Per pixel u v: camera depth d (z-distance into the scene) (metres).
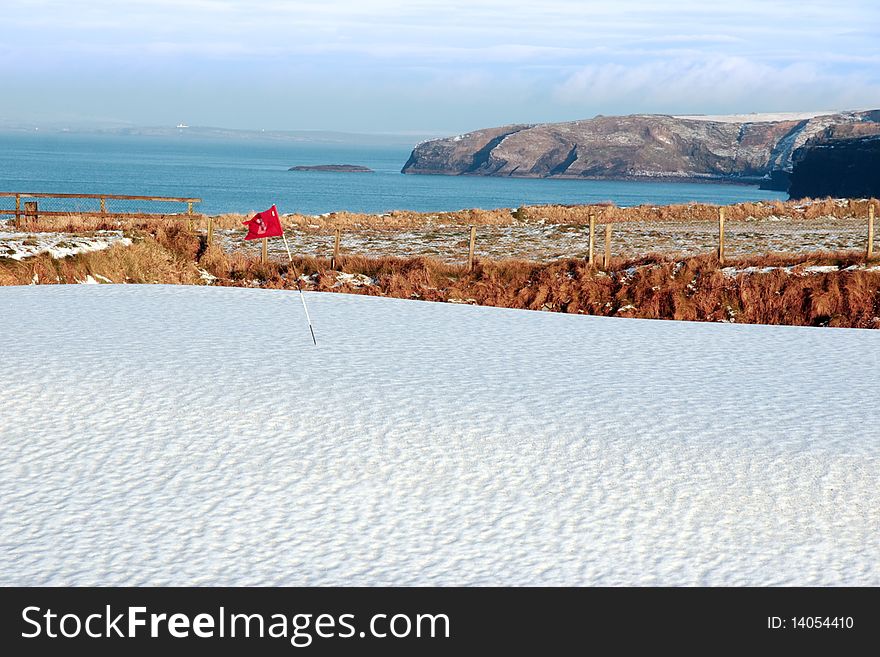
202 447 9.05
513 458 8.84
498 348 13.82
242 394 10.62
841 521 7.59
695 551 7.10
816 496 8.03
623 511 7.75
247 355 12.64
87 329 14.35
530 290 23.80
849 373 12.34
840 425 9.81
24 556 6.92
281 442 9.20
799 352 13.86
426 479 8.35
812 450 9.03
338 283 24.73
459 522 7.55
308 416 9.93
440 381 11.45
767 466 8.65
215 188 158.62
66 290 19.19
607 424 9.80
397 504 7.86
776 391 11.27
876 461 8.75
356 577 6.70
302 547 7.11
